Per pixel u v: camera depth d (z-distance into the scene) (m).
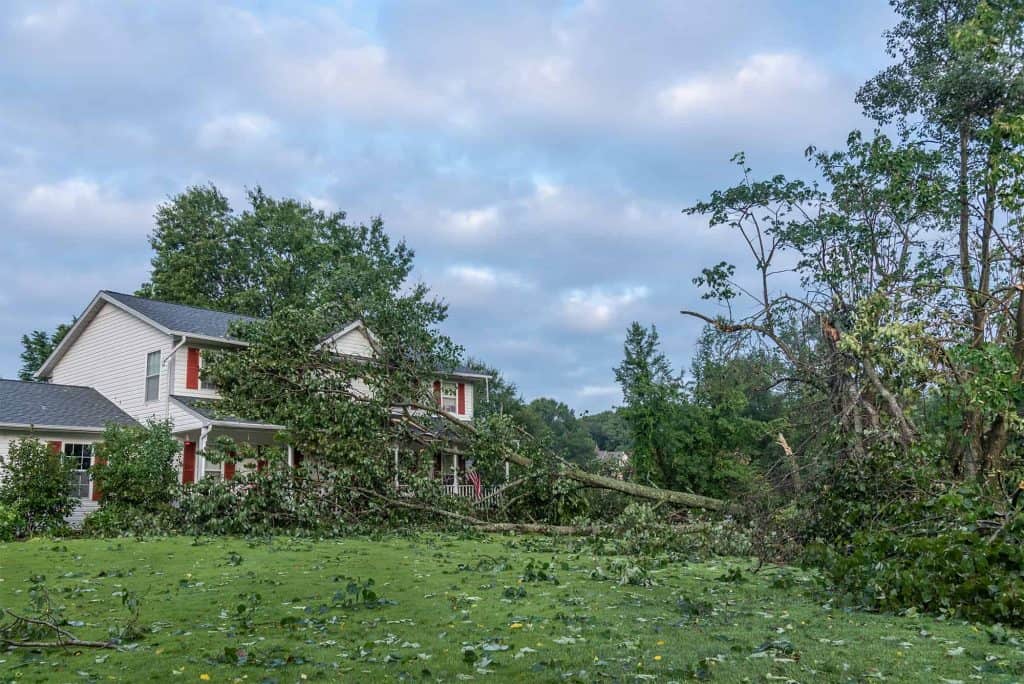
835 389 13.48
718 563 11.29
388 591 8.01
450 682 4.64
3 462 16.17
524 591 7.82
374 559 10.83
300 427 16.17
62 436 19.27
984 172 13.41
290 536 14.58
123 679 4.77
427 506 16.42
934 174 15.12
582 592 8.02
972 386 10.32
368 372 16.91
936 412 12.30
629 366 23.95
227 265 39.06
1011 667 4.95
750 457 23.98
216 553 11.40
